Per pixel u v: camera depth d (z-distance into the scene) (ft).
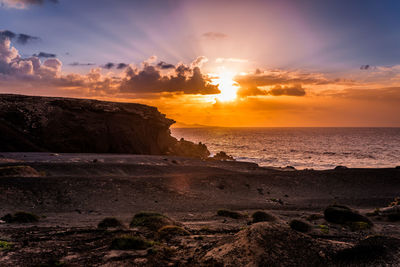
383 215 81.41
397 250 28.43
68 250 32.07
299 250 27.43
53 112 270.26
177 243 35.37
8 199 85.81
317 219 73.61
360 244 29.27
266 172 181.78
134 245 33.22
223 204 108.06
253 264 25.25
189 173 170.81
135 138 303.07
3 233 40.63
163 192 117.08
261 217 68.59
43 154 215.10
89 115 283.38
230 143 628.69
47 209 83.66
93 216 74.28
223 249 29.17
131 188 114.93
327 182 156.66
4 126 241.96
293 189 145.89
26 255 29.81
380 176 165.48
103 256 29.96
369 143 617.21
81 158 198.29
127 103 327.88
